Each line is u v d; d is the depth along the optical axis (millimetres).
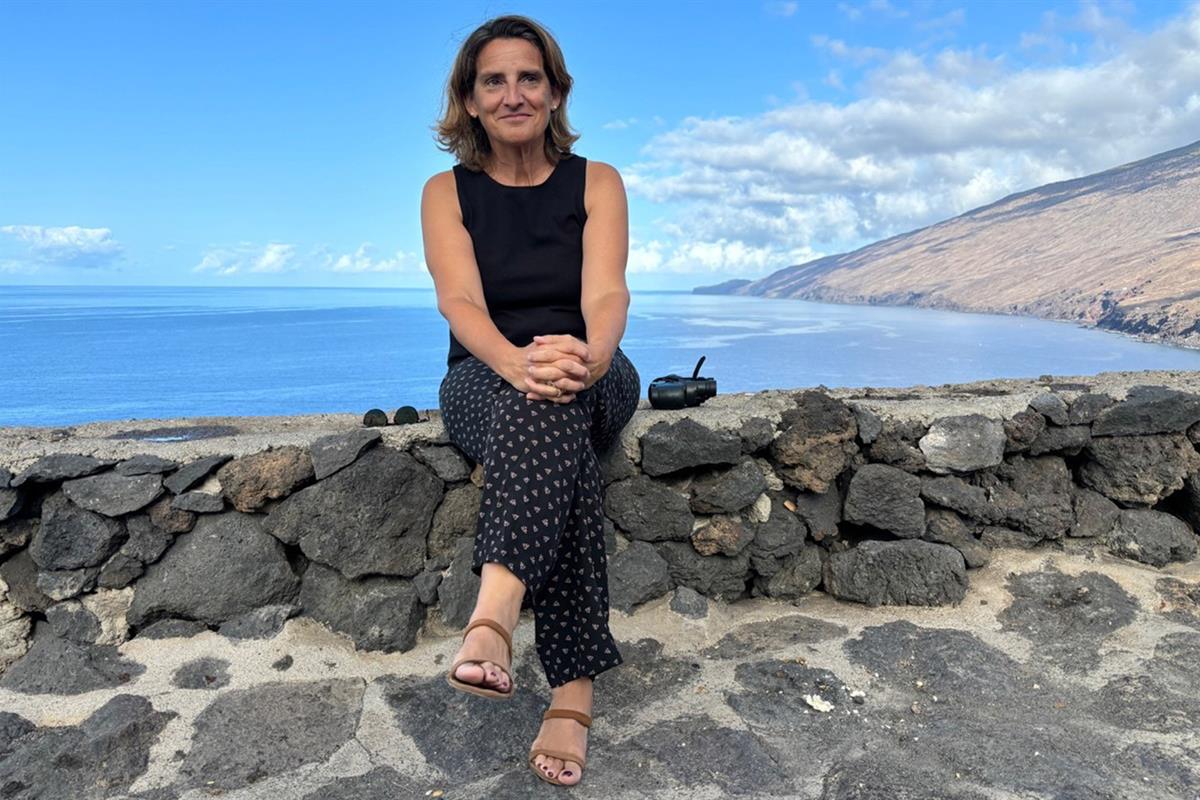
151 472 1941
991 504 2352
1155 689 1765
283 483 1974
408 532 2031
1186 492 2465
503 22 1794
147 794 1445
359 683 1829
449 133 1910
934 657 1933
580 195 1862
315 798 1425
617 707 1732
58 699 1747
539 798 1410
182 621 1968
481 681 1226
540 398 1455
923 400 2475
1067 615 2117
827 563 2318
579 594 1489
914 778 1449
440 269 1808
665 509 2184
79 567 1912
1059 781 1431
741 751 1548
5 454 1905
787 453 2254
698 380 2414
